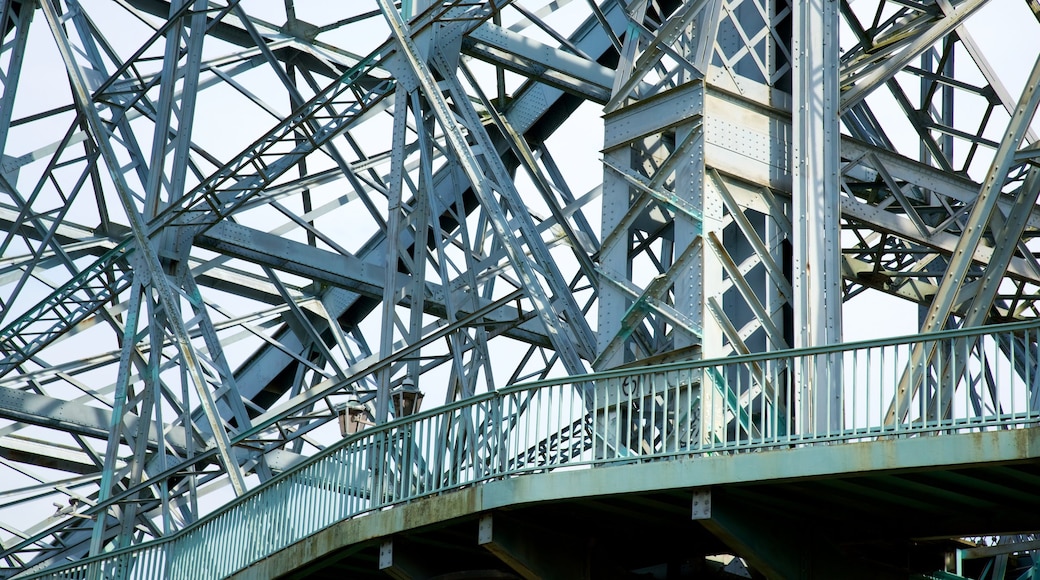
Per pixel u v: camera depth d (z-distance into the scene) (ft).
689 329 91.25
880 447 75.46
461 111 116.26
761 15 97.60
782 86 97.55
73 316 145.59
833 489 79.92
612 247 97.30
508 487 83.87
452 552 92.12
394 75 118.93
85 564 113.60
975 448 73.61
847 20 102.99
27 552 153.48
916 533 83.41
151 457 148.56
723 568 91.91
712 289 91.50
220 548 103.04
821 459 76.43
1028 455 72.49
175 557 107.45
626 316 94.27
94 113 138.10
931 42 100.68
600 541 89.04
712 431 80.02
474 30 123.44
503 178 110.52
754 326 91.50
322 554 92.89
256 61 144.97
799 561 83.30
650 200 95.61
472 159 109.09
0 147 145.07
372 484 91.66
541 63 127.24
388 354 114.21
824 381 88.12
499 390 86.94
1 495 145.79
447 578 91.04
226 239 137.80
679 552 89.71
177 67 137.28
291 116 124.36
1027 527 80.69
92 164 143.64
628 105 97.86
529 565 85.87
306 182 136.05
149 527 130.31
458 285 141.90
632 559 90.53
